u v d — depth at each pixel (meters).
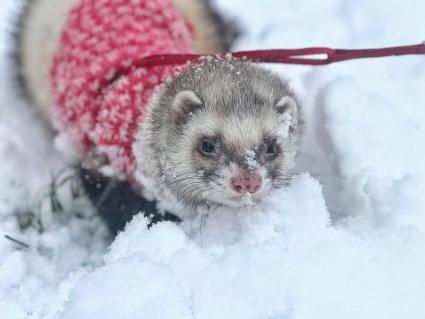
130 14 0.31
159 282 0.20
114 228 0.28
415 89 0.32
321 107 0.31
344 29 0.37
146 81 0.28
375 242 0.22
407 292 0.20
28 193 0.30
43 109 0.34
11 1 0.37
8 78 0.35
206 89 0.25
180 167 0.25
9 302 0.21
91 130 0.29
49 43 0.35
